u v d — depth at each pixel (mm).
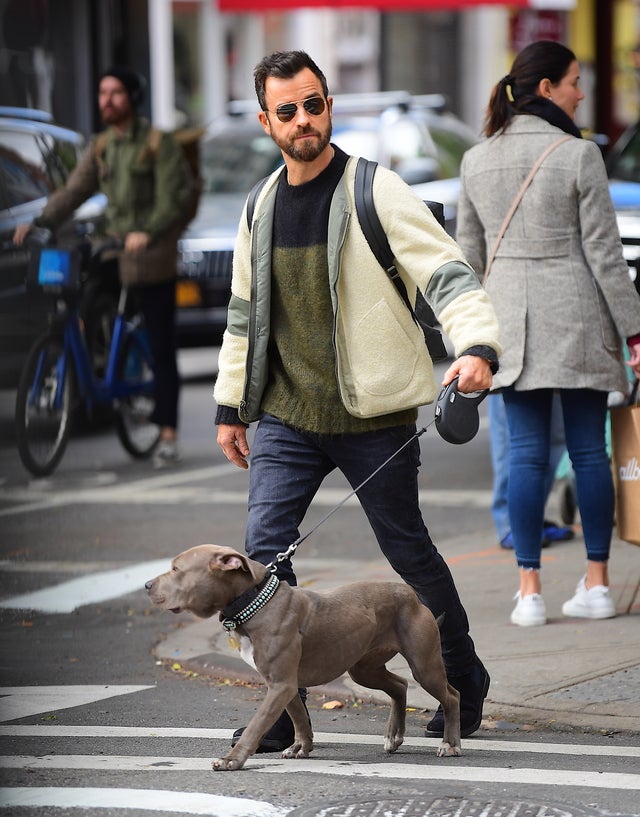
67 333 18547
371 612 8188
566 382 10836
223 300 24219
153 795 7590
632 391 12133
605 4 43125
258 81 8266
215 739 8938
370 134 26766
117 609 12711
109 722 9438
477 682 8914
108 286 19734
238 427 8914
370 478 8250
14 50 29438
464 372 7906
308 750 8469
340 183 8234
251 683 10477
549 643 10734
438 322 8539
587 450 11188
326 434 8414
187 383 25719
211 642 11484
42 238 19016
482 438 20594
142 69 31484
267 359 8523
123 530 15547
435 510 16141
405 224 8125
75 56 30062
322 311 8297
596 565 11438
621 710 9297
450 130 28422
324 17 44469
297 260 8281
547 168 10914
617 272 10773
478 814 7254
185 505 16750
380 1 34688
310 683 8109
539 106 11117
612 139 43125
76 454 20266
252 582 7879
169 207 18500
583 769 8117
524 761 8336
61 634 11953
